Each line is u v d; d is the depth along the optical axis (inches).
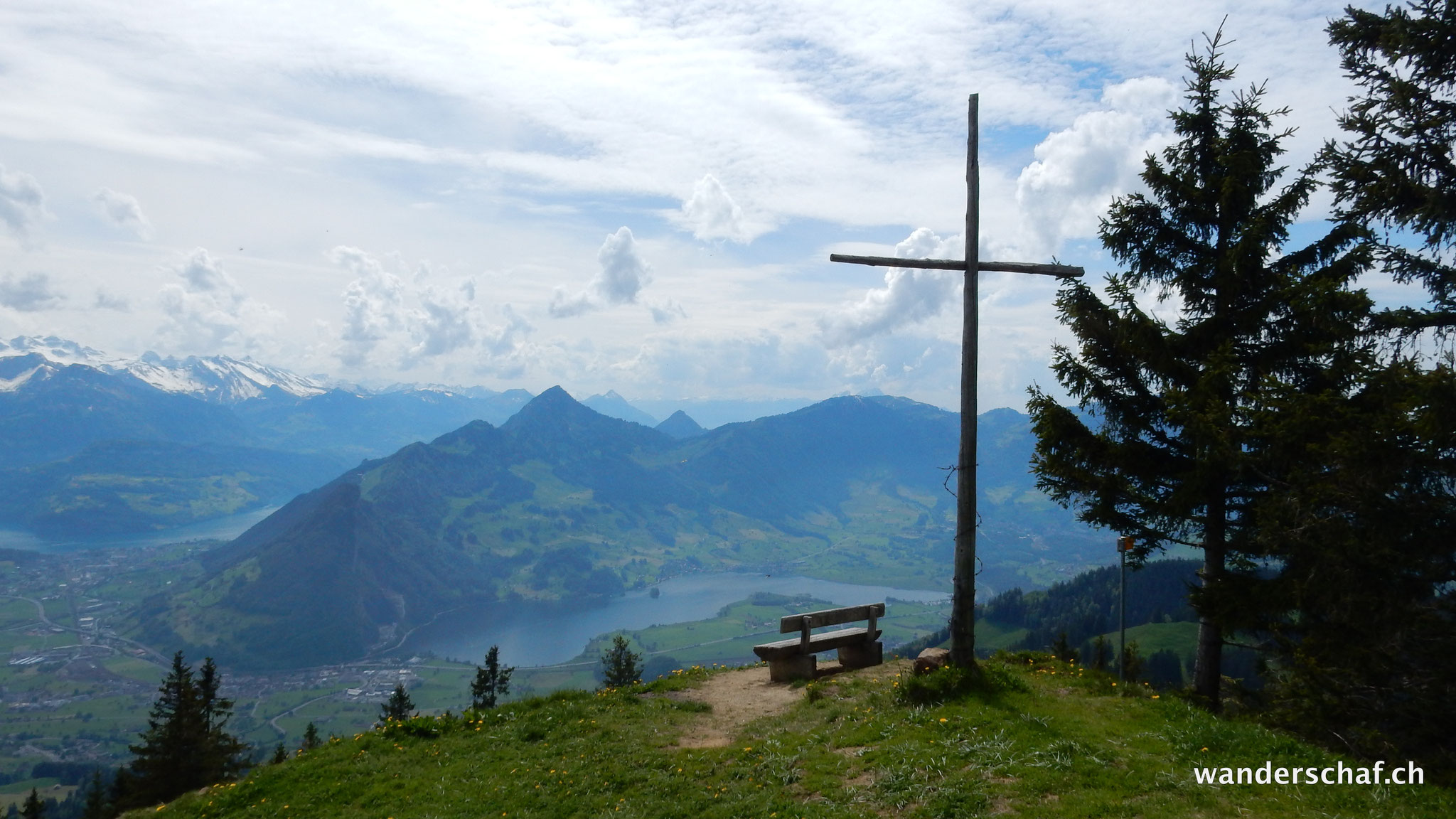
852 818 360.2
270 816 502.0
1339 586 551.2
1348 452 537.0
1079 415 727.1
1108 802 334.3
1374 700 561.9
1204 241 719.7
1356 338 625.3
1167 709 475.5
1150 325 668.1
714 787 445.1
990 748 411.2
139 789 2250.2
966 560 542.6
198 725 2320.4
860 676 668.7
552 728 610.5
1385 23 606.2
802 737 498.6
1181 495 645.9
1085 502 727.7
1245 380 674.8
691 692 702.5
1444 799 331.6
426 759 571.8
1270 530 585.0
